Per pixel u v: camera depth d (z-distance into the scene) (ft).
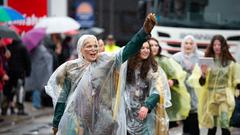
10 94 60.90
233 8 65.41
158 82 29.99
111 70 27.20
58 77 28.02
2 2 78.89
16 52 60.34
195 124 41.93
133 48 26.73
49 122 59.11
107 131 27.20
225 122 39.01
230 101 38.91
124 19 101.55
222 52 39.27
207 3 65.46
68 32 71.46
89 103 27.17
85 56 27.53
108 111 27.20
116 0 101.71
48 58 66.44
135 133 29.84
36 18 73.67
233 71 39.11
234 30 64.80
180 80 37.32
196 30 64.64
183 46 43.57
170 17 65.21
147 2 67.67
